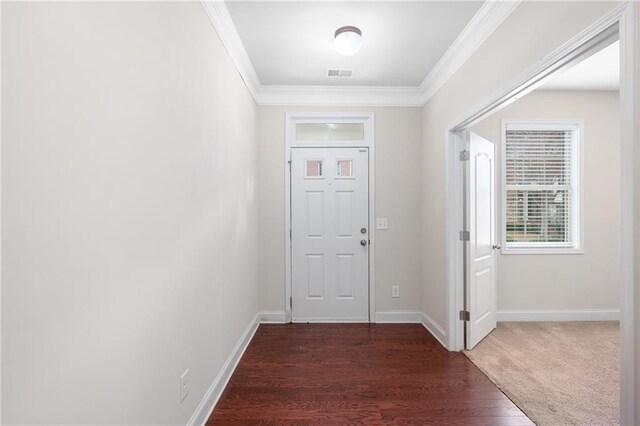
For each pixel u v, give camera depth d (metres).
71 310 0.81
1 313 0.65
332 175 3.45
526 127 3.37
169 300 1.34
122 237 1.02
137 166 1.10
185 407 1.51
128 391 1.05
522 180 3.40
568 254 3.35
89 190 0.87
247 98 2.84
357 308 3.45
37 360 0.72
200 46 1.69
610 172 3.36
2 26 0.64
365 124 3.46
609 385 2.10
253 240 3.12
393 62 2.77
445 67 2.71
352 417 1.79
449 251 2.69
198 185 1.66
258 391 2.05
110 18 0.96
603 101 3.38
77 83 0.83
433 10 2.03
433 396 1.99
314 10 2.03
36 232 0.72
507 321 3.34
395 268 3.43
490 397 1.98
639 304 1.07
